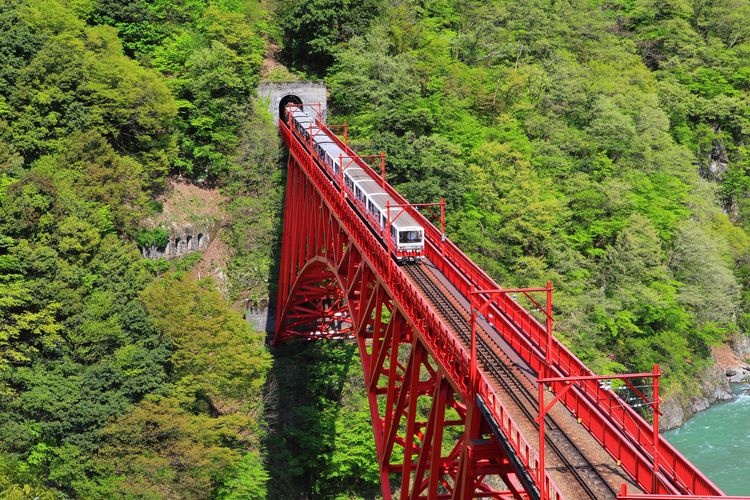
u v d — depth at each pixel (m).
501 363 32.34
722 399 76.06
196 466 47.19
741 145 104.25
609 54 105.25
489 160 76.38
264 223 72.62
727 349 83.94
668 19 116.00
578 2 114.50
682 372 74.25
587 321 68.81
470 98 86.62
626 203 79.44
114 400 48.19
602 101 88.88
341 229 48.41
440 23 101.75
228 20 81.25
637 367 71.00
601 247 79.38
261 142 76.31
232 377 52.69
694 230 80.12
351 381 60.50
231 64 79.44
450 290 40.72
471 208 74.00
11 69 62.50
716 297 77.69
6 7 66.88
